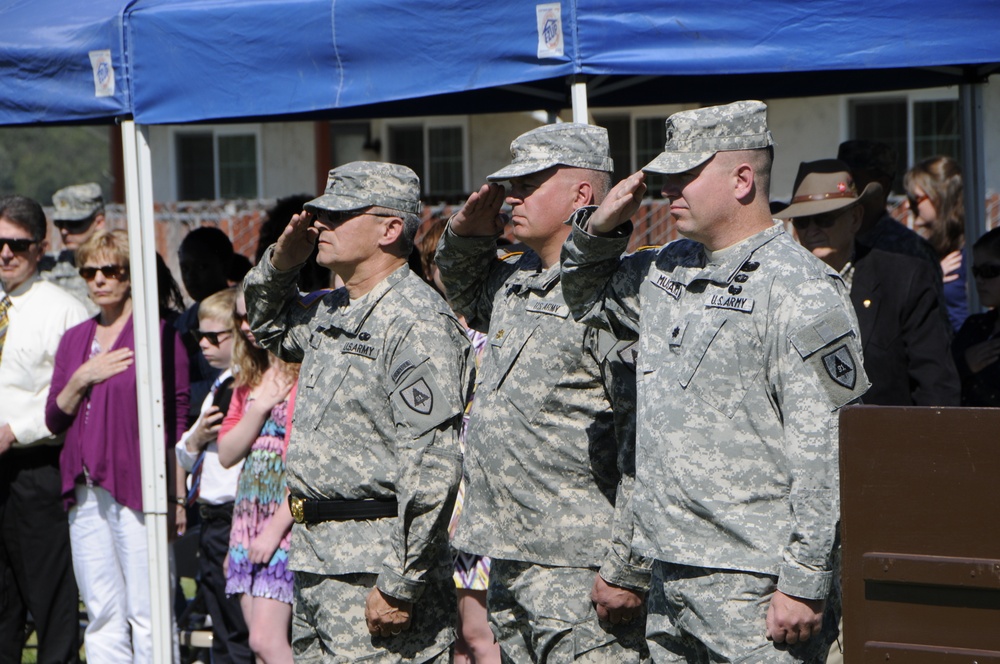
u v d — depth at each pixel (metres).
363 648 10.47
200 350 16.42
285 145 44.94
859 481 7.62
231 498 14.25
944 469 7.43
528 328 9.95
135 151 13.17
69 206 21.72
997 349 13.41
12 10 14.20
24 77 13.46
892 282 12.80
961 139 16.94
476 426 10.15
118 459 14.42
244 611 13.10
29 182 102.00
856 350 8.09
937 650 7.40
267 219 17.59
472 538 10.11
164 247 39.94
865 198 13.19
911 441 7.50
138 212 13.34
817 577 7.93
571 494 9.81
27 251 15.57
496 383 10.05
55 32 13.26
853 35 11.28
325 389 10.61
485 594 12.95
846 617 7.65
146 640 14.60
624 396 9.48
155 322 13.54
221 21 12.47
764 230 8.68
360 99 12.08
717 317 8.47
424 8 11.80
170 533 15.24
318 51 12.18
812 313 8.13
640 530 8.73
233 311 13.42
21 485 15.32
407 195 10.82
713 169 8.56
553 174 9.96
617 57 11.35
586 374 9.80
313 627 10.88
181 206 43.25
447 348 10.44
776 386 8.25
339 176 10.74
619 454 9.54
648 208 37.41
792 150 39.22
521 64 11.57
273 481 12.87
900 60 11.29
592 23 11.34
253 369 13.20
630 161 41.56
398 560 10.10
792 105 39.00
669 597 8.66
